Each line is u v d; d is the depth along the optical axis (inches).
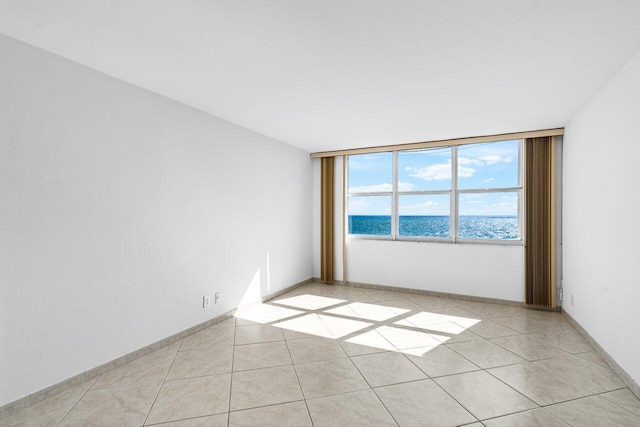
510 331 149.1
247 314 174.2
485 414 86.6
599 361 118.5
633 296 98.0
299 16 77.4
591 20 77.6
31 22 80.7
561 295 177.0
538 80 113.3
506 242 195.0
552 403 91.7
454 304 193.2
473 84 117.3
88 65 105.5
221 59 100.5
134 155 121.1
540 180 180.7
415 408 89.4
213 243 158.2
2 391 85.7
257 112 152.8
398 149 217.9
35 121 92.7
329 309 183.2
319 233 250.8
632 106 97.7
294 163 228.5
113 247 113.7
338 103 138.8
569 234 162.7
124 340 117.3
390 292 221.5
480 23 79.4
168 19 79.1
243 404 91.8
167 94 131.6
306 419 84.7
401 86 119.6
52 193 96.6
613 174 111.3
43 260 94.3
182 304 141.3
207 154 154.6
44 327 94.6
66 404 92.0
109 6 73.9
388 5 72.6
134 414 87.3
